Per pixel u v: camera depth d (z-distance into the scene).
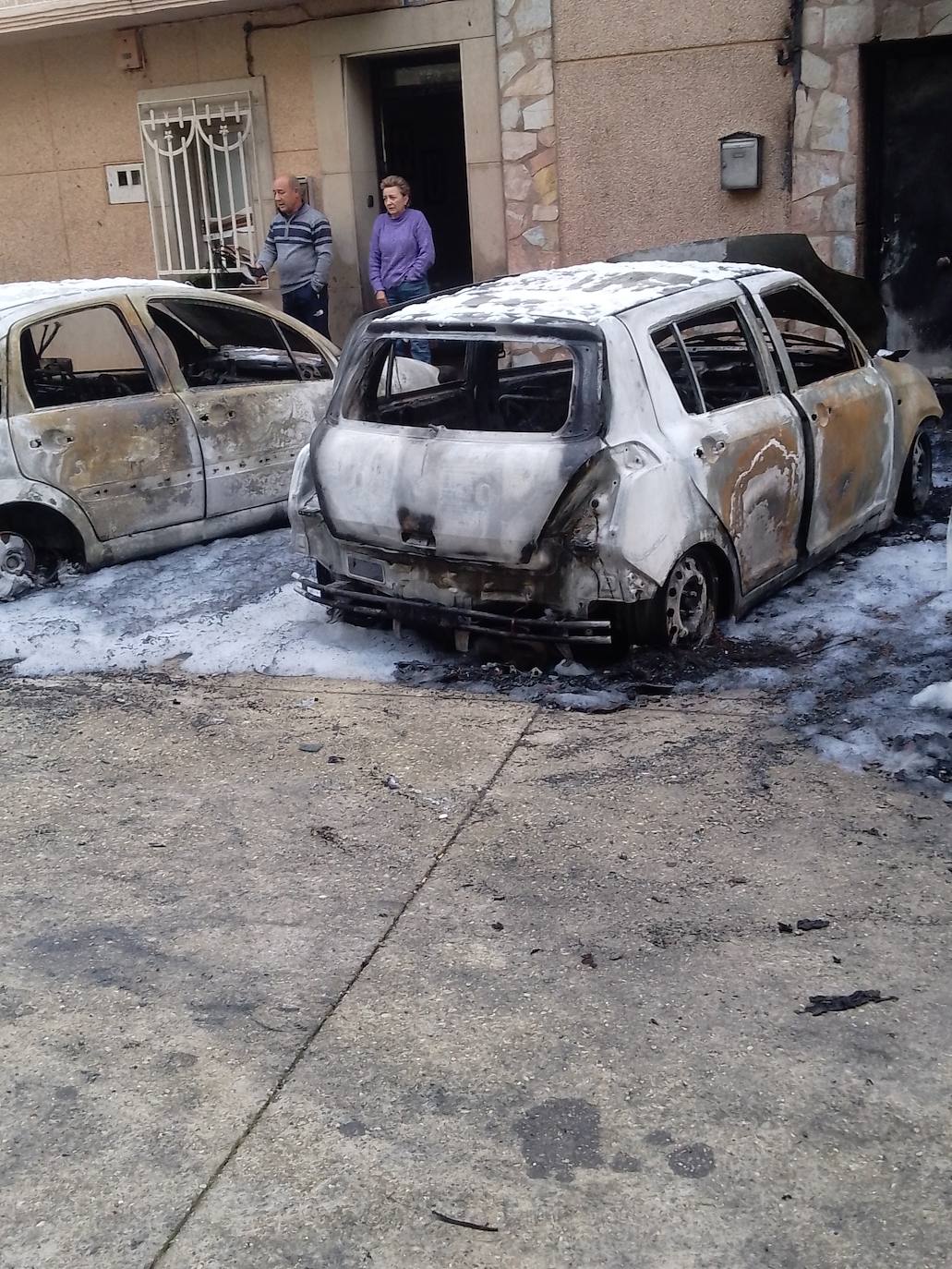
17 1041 3.28
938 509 7.27
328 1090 3.03
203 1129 2.92
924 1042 3.04
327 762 4.78
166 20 11.22
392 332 5.49
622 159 10.06
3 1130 2.96
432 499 5.13
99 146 12.05
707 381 6.16
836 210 9.41
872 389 6.43
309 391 7.86
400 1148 2.82
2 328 6.73
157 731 5.19
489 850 4.07
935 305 9.61
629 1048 3.09
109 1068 3.16
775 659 5.34
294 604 6.34
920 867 3.78
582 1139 2.81
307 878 3.99
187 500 7.32
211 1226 2.64
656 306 5.35
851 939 3.46
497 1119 2.89
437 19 10.34
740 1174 2.68
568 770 4.55
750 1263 2.46
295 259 10.74
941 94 9.15
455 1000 3.33
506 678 5.42
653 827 4.12
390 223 10.34
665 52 9.67
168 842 4.28
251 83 11.20
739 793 4.28
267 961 3.56
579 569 5.00
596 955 3.48
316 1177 2.76
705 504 5.23
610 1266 2.48
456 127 11.28
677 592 5.25
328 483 5.46
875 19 8.87
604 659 5.41
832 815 4.11
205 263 12.02
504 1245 2.54
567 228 10.42
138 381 7.62
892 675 5.02
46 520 6.97
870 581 6.08
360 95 11.09
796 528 5.88
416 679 5.50
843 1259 2.46
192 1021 3.32
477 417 6.23
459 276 11.74
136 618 6.42
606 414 4.95
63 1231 2.65
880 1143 2.74
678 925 3.58
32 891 4.02
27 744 5.14
